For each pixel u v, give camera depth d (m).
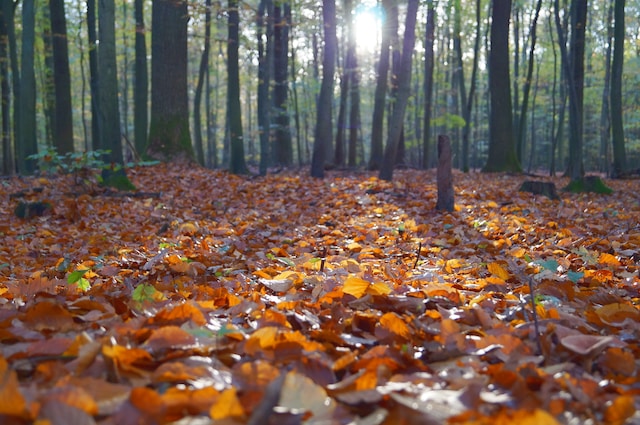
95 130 19.75
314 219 8.82
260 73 19.52
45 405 1.30
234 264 5.08
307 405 1.50
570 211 9.65
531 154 35.91
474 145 41.38
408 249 6.11
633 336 2.59
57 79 17.47
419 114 40.16
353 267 4.54
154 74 17.25
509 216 8.73
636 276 4.39
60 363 1.80
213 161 47.91
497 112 21.17
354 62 27.30
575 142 15.38
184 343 2.01
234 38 16.56
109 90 11.71
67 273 4.63
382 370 1.89
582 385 1.75
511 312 2.93
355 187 13.01
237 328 2.40
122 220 8.93
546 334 2.35
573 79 16.36
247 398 1.49
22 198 10.56
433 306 3.04
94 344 1.80
